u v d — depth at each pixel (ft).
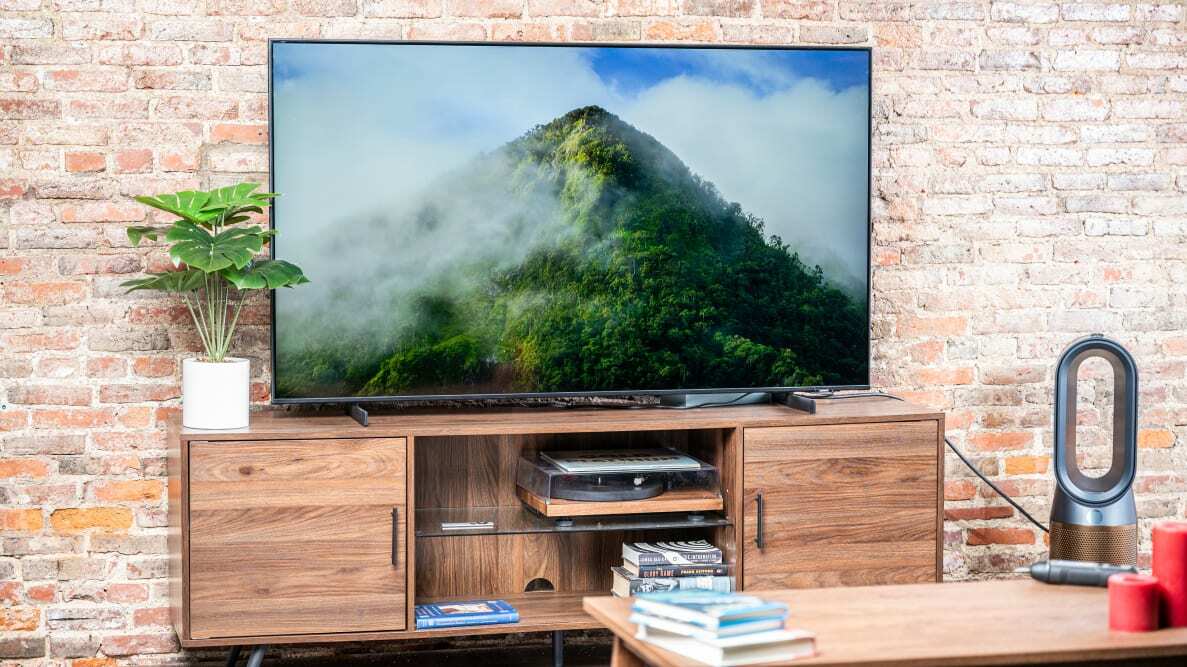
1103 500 11.74
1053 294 13.83
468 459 12.36
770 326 12.42
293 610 10.82
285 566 10.78
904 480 11.98
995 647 7.37
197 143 12.11
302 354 11.40
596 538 12.66
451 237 11.67
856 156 12.56
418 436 11.35
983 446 13.78
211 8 12.08
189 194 10.52
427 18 12.43
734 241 12.30
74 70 11.91
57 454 12.03
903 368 13.55
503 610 11.49
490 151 11.72
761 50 12.28
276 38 11.23
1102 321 13.94
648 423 11.32
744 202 12.31
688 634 7.24
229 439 10.59
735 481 11.64
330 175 11.38
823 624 7.88
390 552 10.98
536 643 13.10
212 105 12.12
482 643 13.00
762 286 12.39
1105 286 13.94
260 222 12.11
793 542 11.77
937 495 12.06
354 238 11.47
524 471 12.15
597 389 12.05
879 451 11.91
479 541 12.44
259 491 10.69
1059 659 7.38
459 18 12.50
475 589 12.45
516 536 12.53
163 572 12.23
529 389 11.91
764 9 13.09
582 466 11.60
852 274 12.60
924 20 13.43
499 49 11.70
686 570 11.71
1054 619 8.02
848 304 12.60
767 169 12.35
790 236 12.44
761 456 11.66
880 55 13.33
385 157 11.50
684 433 12.85
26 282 11.91
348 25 12.29
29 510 12.01
